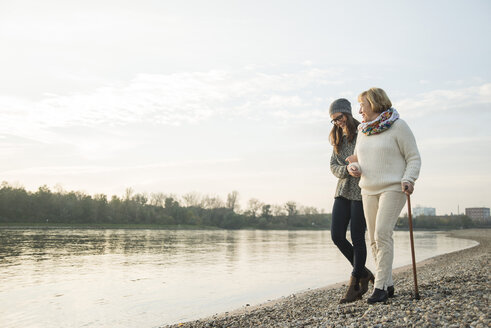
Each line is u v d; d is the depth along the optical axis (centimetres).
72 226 8000
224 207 12756
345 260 2191
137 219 9650
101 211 8894
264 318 526
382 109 374
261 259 2261
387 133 368
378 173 369
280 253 2788
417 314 317
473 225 15150
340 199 440
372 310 354
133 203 9888
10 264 1880
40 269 1705
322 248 3431
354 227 425
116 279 1409
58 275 1523
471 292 393
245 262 2066
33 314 855
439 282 514
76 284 1292
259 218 13200
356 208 422
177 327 594
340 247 448
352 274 435
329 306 601
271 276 1470
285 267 1803
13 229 6638
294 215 13712
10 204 7456
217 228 11262
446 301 358
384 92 377
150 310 880
